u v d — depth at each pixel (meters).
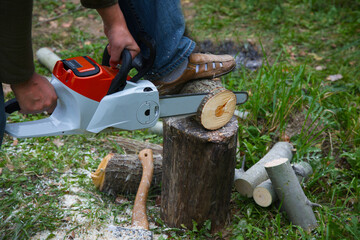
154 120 1.95
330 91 3.77
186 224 2.44
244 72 3.86
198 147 2.18
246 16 5.55
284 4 5.83
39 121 1.81
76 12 5.64
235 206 2.69
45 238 2.33
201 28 5.16
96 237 2.35
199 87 2.24
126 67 1.78
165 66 2.12
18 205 2.54
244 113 3.40
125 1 1.99
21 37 1.40
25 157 3.00
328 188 2.77
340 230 2.34
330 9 5.57
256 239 2.37
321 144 3.16
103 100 1.77
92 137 3.33
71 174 2.91
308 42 4.89
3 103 1.61
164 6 1.96
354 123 3.25
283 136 3.17
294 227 2.47
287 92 3.48
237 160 3.00
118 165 2.64
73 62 1.82
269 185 2.51
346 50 4.65
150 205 2.70
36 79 1.63
